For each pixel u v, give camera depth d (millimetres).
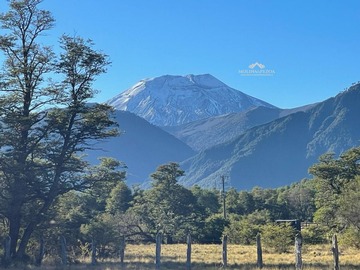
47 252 32000
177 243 69125
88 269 23828
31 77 30531
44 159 31250
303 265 24766
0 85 29703
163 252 43000
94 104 32312
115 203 81062
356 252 38188
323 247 46781
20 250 29094
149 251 45031
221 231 70188
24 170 28469
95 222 34844
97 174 32531
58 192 30672
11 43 30016
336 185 66188
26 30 31203
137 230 55875
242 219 79125
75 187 31312
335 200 57875
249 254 38562
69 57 30641
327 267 23469
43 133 30359
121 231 47406
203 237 69625
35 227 29828
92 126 31250
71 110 30125
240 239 65000
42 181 29828
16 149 28906
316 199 66312
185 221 69812
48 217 30250
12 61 30609
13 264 24922
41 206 31594
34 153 30703
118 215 52594
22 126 29172
